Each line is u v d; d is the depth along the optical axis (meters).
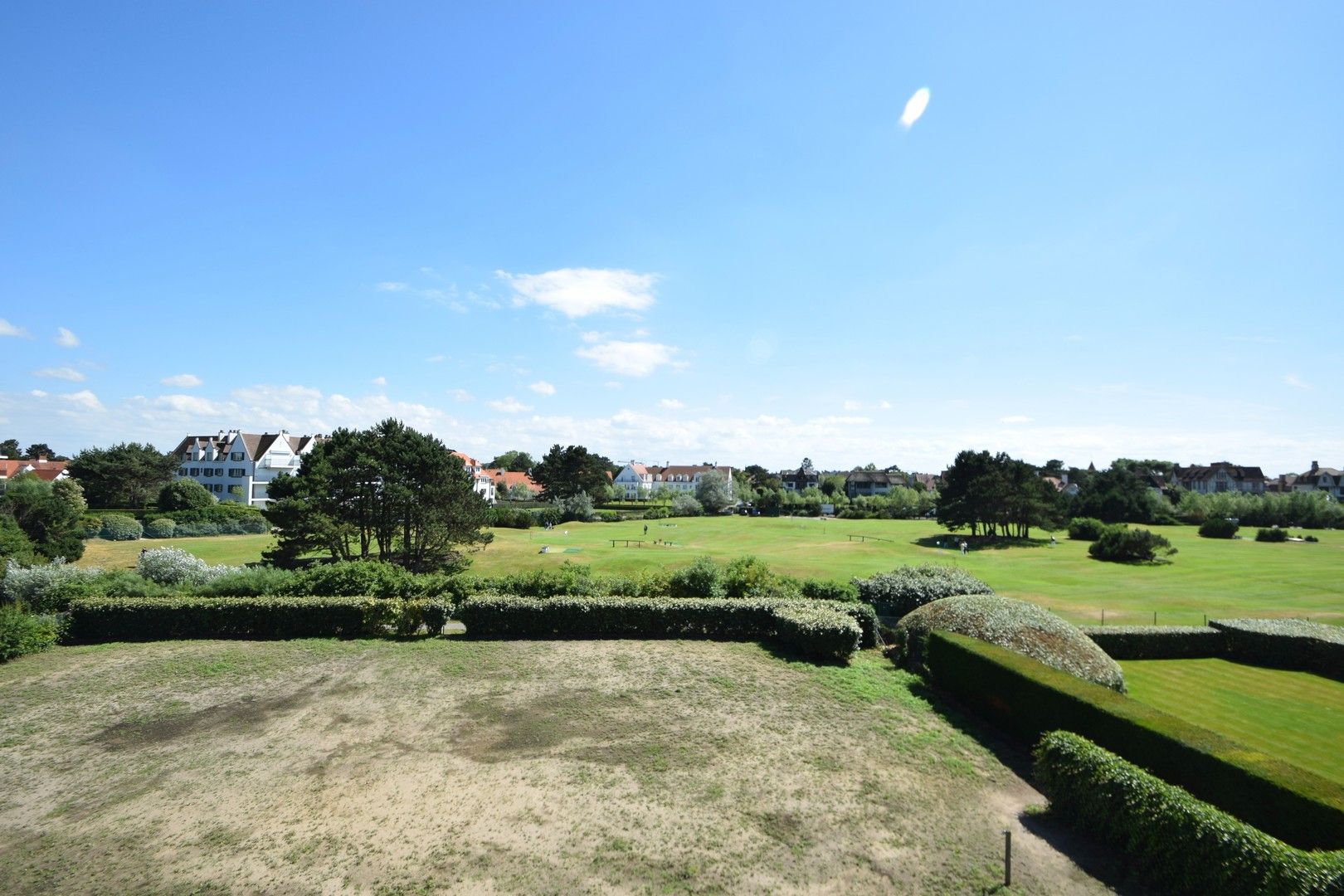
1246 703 18.61
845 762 13.14
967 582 25.64
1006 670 14.99
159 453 103.69
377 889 9.07
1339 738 15.91
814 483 183.62
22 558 33.94
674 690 17.25
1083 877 9.41
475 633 23.28
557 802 11.44
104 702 16.47
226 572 30.00
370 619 22.97
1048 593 39.47
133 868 9.58
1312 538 76.50
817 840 10.31
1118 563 54.94
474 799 11.56
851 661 20.31
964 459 81.81
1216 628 24.53
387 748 13.66
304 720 15.23
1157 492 114.31
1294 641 22.42
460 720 15.20
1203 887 8.58
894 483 162.88
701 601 23.30
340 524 44.06
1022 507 76.12
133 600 23.09
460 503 46.66
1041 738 12.30
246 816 11.00
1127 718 11.84
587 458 119.44
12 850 10.08
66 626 22.28
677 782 12.21
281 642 22.16
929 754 13.62
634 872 9.45
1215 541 74.56
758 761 13.09
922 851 10.05
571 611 23.11
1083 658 16.94
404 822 10.80
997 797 11.88
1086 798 10.58
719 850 10.02
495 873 9.42
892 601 25.50
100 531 67.19
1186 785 10.59
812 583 25.86
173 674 18.72
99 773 12.60
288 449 109.19
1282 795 9.19
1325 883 7.38
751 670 19.03
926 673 18.95
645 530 82.38
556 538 75.19
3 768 12.83
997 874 9.44
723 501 123.25
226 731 14.62
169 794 11.78
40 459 139.12
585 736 14.29
